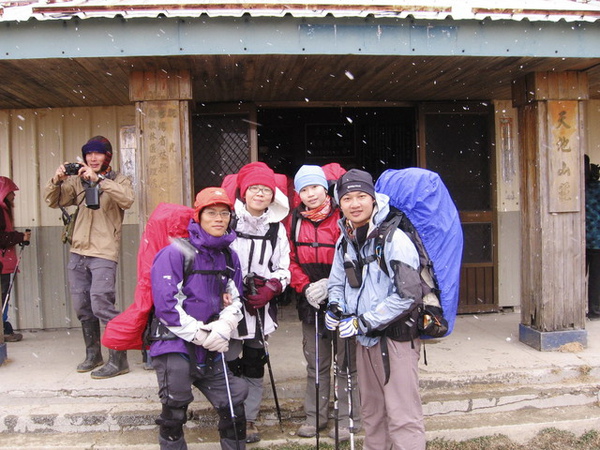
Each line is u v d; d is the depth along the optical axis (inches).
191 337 107.3
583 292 175.6
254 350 133.1
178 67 153.3
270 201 125.6
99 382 151.0
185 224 116.2
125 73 159.0
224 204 109.3
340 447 134.3
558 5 159.9
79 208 161.3
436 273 109.8
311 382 136.9
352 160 287.7
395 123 251.8
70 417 141.0
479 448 136.4
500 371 157.5
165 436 116.0
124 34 137.2
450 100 223.8
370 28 143.3
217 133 215.3
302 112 285.9
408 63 159.0
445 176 225.8
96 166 154.6
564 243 173.6
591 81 190.4
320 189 126.8
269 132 288.5
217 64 152.9
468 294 225.9
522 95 177.3
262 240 127.8
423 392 152.3
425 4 145.6
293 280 131.0
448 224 111.3
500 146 225.9
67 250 213.3
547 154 171.2
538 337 174.2
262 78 175.2
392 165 255.9
